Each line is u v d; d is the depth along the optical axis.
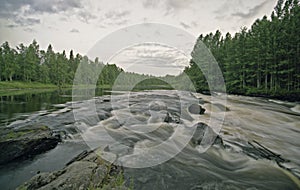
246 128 7.24
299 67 17.77
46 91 32.34
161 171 4.16
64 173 3.42
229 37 32.47
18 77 45.50
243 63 24.12
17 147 4.90
